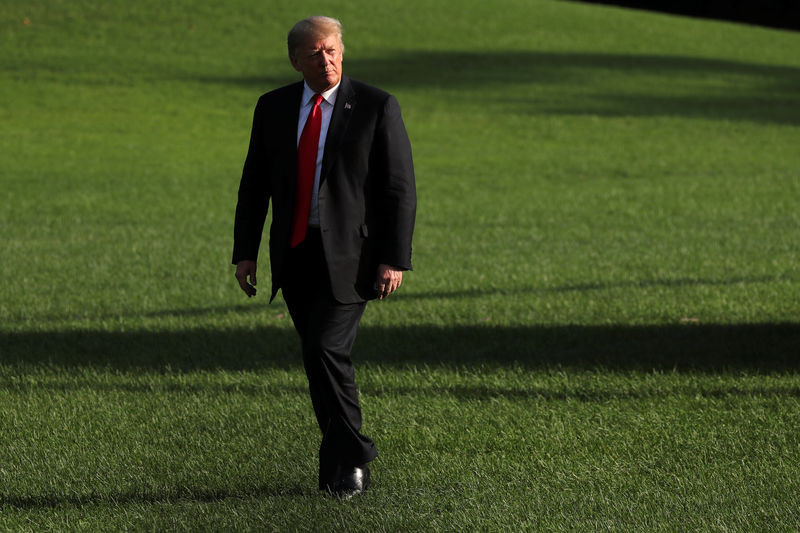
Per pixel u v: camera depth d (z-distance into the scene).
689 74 127.19
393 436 18.86
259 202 16.48
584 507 15.00
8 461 17.62
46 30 133.00
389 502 15.30
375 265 15.89
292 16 147.25
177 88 110.50
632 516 14.55
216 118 97.69
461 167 75.88
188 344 27.62
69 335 28.59
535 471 16.73
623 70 128.12
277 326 30.03
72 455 17.86
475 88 115.00
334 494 15.55
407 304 32.94
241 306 33.25
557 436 18.58
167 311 32.41
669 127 96.12
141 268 40.00
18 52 122.31
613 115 102.12
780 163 77.75
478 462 17.28
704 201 60.50
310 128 15.54
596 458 17.38
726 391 21.73
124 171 72.06
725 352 25.80
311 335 15.52
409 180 15.73
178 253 43.75
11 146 81.31
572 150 84.44
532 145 86.94
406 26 148.00
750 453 17.50
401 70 123.31
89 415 20.34
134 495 16.06
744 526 14.14
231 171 73.31
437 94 111.31
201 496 16.06
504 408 20.73
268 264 42.69
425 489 15.94
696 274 38.31
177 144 85.00
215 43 132.50
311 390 16.20
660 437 18.45
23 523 14.90
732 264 40.31
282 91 16.05
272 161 15.78
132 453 18.00
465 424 19.56
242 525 14.52
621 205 59.47
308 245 15.68
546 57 134.50
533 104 107.31
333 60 15.33
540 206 59.38
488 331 28.88
